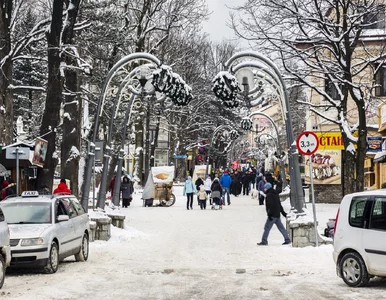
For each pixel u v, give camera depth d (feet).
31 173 107.76
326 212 101.40
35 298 35.17
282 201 140.26
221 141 284.00
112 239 72.23
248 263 53.88
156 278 43.96
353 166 77.61
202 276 45.03
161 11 143.33
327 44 78.84
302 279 43.16
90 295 36.58
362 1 80.74
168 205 144.05
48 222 49.08
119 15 98.94
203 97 213.05
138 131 178.09
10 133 80.94
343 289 38.34
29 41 79.20
